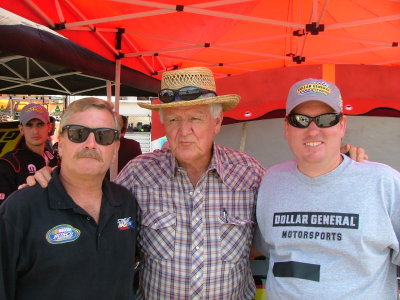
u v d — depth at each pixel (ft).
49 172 4.91
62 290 4.37
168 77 5.93
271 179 5.50
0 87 18.97
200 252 5.62
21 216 4.34
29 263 4.30
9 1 9.22
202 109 5.79
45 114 10.80
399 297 5.61
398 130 8.64
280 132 9.07
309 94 4.78
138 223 5.86
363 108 7.95
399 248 4.63
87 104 4.75
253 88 8.65
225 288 5.69
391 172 4.82
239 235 5.88
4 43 9.62
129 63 16.78
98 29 13.28
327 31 17.02
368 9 13.99
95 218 4.85
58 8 10.93
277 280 5.03
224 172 6.05
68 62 12.48
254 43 18.58
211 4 11.48
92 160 4.64
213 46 16.89
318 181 4.93
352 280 4.60
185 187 5.90
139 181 5.97
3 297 4.08
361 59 20.35
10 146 12.19
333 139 4.86
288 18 15.70
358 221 4.63
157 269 5.71
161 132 9.05
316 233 4.80
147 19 14.15
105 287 4.66
